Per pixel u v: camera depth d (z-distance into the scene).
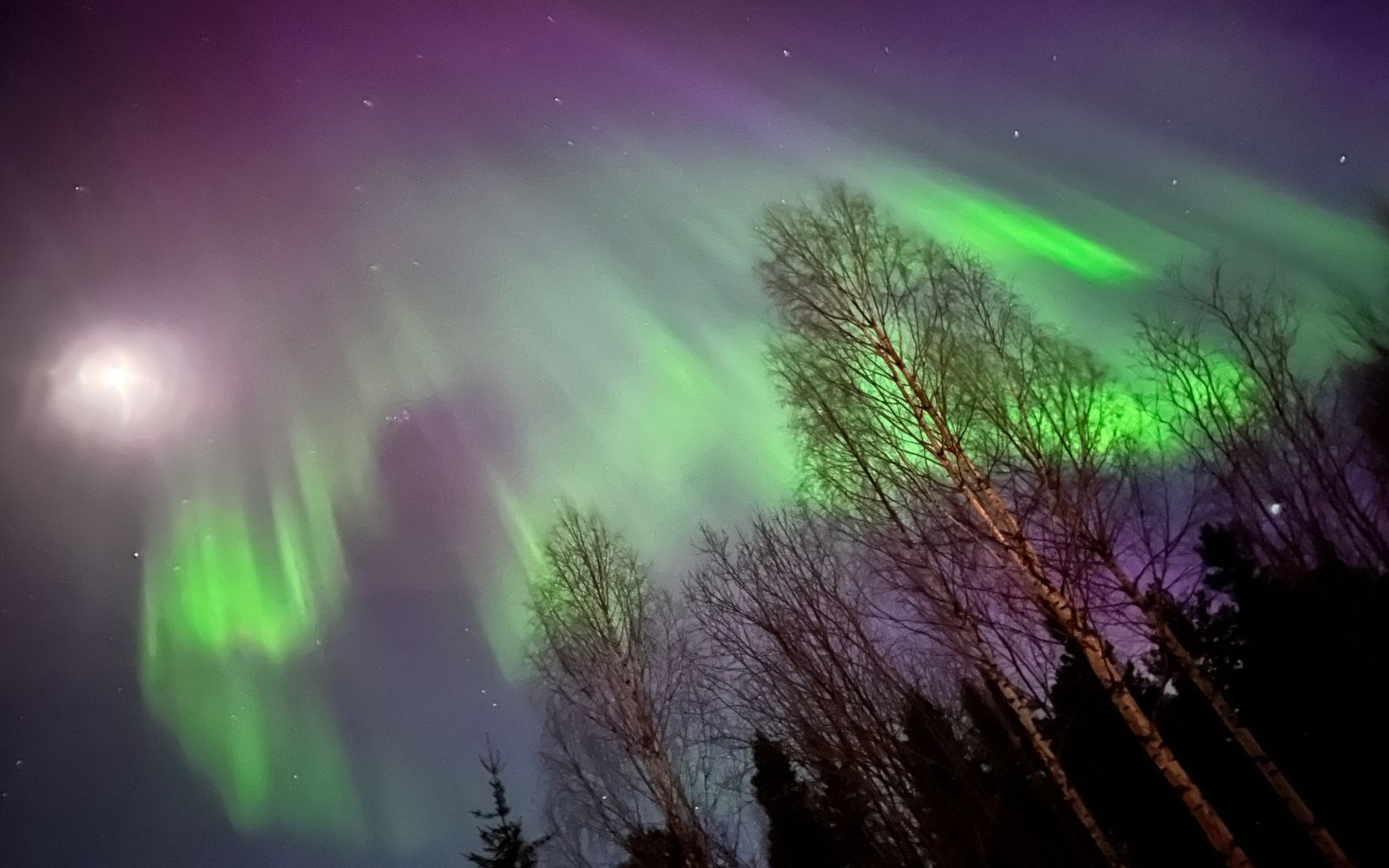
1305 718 6.65
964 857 7.01
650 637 9.52
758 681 8.15
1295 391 7.47
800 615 8.00
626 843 8.60
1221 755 6.89
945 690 7.83
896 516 7.36
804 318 7.85
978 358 7.29
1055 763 6.53
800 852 7.91
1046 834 7.16
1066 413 6.94
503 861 9.23
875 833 7.63
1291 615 6.87
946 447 6.99
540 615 9.91
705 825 8.42
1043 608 6.52
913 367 7.36
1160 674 6.96
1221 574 7.35
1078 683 7.21
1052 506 6.61
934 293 7.60
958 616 7.16
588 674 9.23
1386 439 7.77
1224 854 5.21
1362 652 6.43
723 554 8.86
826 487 8.01
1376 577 6.59
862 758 7.46
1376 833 6.07
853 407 7.62
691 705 9.12
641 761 8.66
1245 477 7.27
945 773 7.37
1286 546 7.00
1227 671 7.05
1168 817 6.95
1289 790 5.67
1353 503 6.85
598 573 9.74
